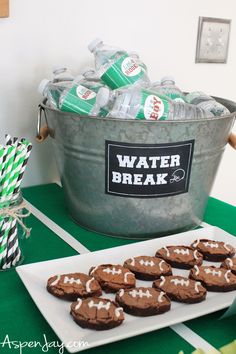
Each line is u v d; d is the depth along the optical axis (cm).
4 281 67
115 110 73
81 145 74
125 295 59
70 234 83
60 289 60
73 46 103
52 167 111
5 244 68
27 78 99
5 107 99
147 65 117
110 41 109
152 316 57
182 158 74
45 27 98
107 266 66
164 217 79
